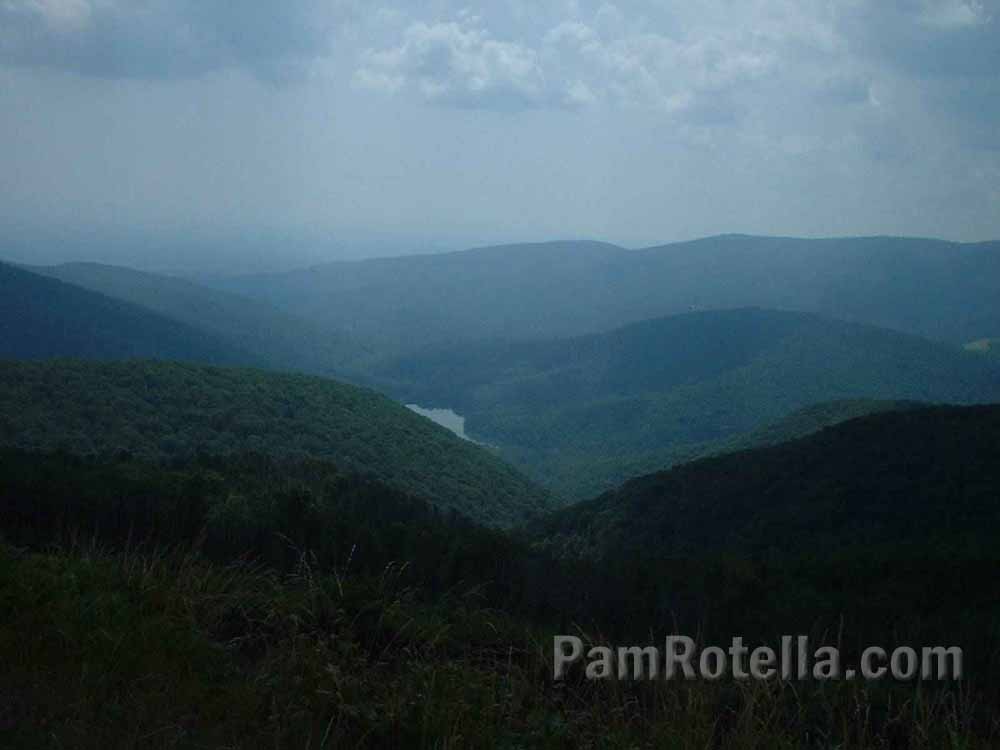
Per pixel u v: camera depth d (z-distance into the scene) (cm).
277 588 555
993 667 540
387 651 506
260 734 393
